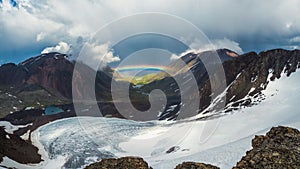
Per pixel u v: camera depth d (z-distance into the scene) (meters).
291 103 82.12
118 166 16.98
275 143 18.11
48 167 74.25
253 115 81.50
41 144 91.31
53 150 85.75
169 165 43.41
